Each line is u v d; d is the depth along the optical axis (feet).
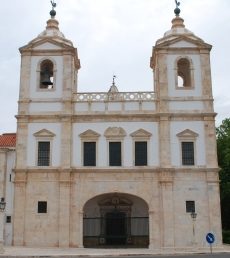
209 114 159.02
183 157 156.46
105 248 150.10
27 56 167.43
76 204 153.79
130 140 158.61
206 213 151.74
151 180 155.12
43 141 159.02
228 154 215.51
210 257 111.75
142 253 125.80
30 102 162.61
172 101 161.17
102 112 160.56
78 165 156.66
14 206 153.48
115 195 161.58
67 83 163.73
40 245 150.71
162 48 165.99
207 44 166.20
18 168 155.84
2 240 127.24
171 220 150.71
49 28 176.14
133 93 162.71
